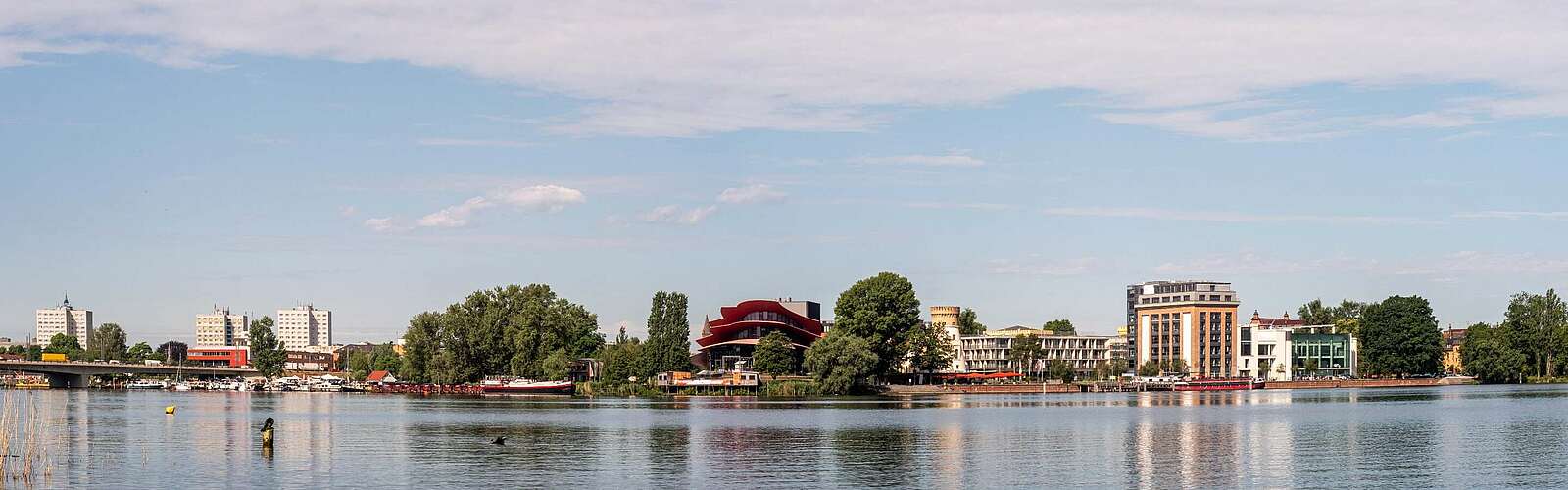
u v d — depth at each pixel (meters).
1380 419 173.88
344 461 112.69
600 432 146.25
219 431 147.38
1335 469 107.81
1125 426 158.25
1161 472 105.62
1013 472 105.69
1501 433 146.00
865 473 105.19
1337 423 164.88
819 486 97.94
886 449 125.06
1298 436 141.38
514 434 143.00
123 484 97.38
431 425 159.00
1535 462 113.94
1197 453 121.12
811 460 114.94
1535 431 149.12
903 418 176.00
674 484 98.69
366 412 198.62
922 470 106.88
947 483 99.44
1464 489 96.69
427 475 102.69
